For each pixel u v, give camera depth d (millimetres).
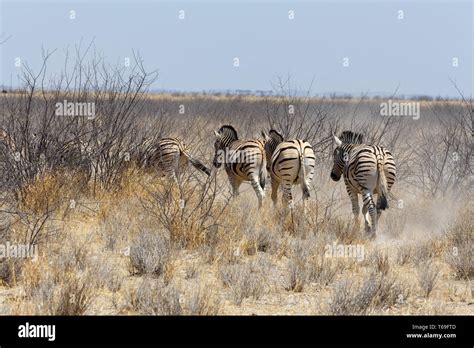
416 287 18484
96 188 27797
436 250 22344
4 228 19984
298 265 19266
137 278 18781
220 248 21172
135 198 26516
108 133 28484
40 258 19172
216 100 110688
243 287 17391
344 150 27391
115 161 28562
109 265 19172
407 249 21719
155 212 23688
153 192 26109
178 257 20656
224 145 31203
